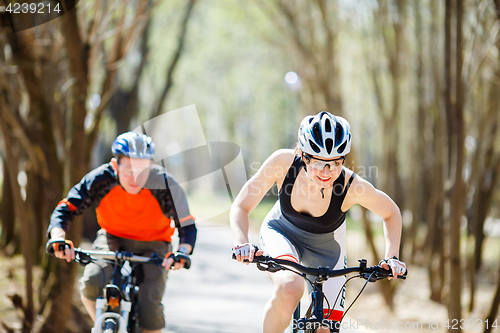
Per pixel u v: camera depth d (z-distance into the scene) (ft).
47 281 30.14
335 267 17.69
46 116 31.71
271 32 64.54
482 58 31.45
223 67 115.65
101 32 29.84
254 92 149.69
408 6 48.65
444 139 28.48
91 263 18.33
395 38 47.93
